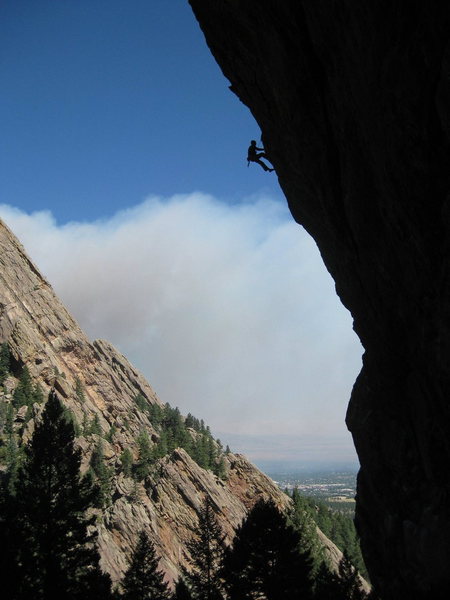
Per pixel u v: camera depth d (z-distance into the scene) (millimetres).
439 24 11492
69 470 31641
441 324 16062
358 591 44500
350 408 32500
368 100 15117
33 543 29203
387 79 13680
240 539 36781
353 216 19266
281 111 21141
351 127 17203
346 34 14914
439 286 15547
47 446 31703
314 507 178000
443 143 13172
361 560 129125
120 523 114312
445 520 19828
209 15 21297
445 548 19719
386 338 22125
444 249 14805
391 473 26125
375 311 22047
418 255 16062
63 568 29438
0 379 162625
